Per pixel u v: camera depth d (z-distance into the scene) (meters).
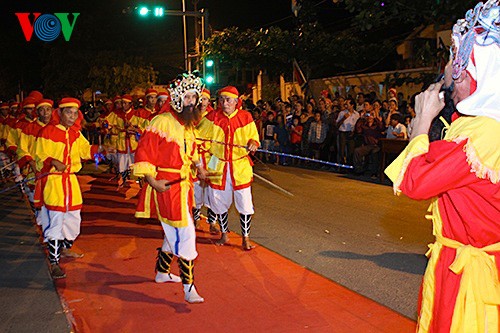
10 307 5.40
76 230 6.77
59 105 6.53
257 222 8.87
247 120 7.22
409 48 19.31
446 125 2.89
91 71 32.16
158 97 8.95
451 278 2.70
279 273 6.21
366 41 22.19
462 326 2.65
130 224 8.84
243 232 7.18
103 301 5.49
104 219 9.23
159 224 8.80
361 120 13.87
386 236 7.82
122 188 12.58
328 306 5.21
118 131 12.32
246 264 6.57
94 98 33.19
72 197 6.51
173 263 6.68
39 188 6.43
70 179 6.53
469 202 2.62
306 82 21.05
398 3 7.63
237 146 7.08
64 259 6.97
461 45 2.67
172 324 4.89
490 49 2.61
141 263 6.73
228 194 7.29
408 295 5.48
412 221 8.74
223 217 7.46
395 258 6.74
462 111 2.62
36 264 6.84
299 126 16.56
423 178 2.61
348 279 5.98
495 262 2.67
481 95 2.60
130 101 12.35
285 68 22.09
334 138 15.30
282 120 17.09
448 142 2.61
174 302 5.41
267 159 17.41
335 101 16.11
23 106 10.29
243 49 20.80
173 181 5.18
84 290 5.84
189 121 5.26
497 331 2.65
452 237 2.73
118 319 5.02
